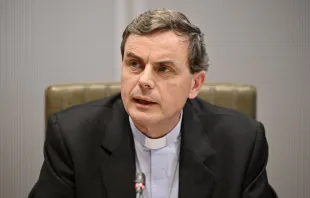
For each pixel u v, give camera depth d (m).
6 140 5.62
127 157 3.17
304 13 5.48
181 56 2.77
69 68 5.52
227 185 3.28
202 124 3.55
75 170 3.18
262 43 5.55
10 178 5.70
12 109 5.56
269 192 3.47
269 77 5.61
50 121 3.49
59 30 5.45
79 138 3.32
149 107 2.78
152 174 3.21
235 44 5.55
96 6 5.44
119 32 5.48
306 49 5.53
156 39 2.68
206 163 3.30
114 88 4.62
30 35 5.43
